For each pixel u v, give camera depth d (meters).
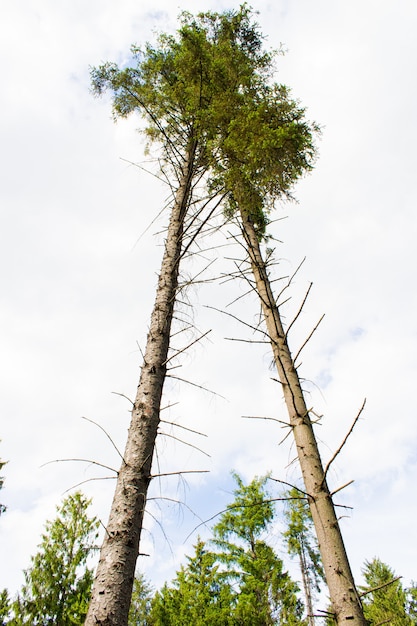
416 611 12.55
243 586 9.27
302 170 5.44
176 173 6.38
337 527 3.00
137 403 3.70
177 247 5.34
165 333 4.36
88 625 2.31
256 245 6.11
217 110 5.77
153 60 6.79
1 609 7.56
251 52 7.49
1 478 10.12
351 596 2.60
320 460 3.50
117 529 2.82
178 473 3.08
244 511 10.85
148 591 12.46
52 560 8.15
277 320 4.72
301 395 4.04
